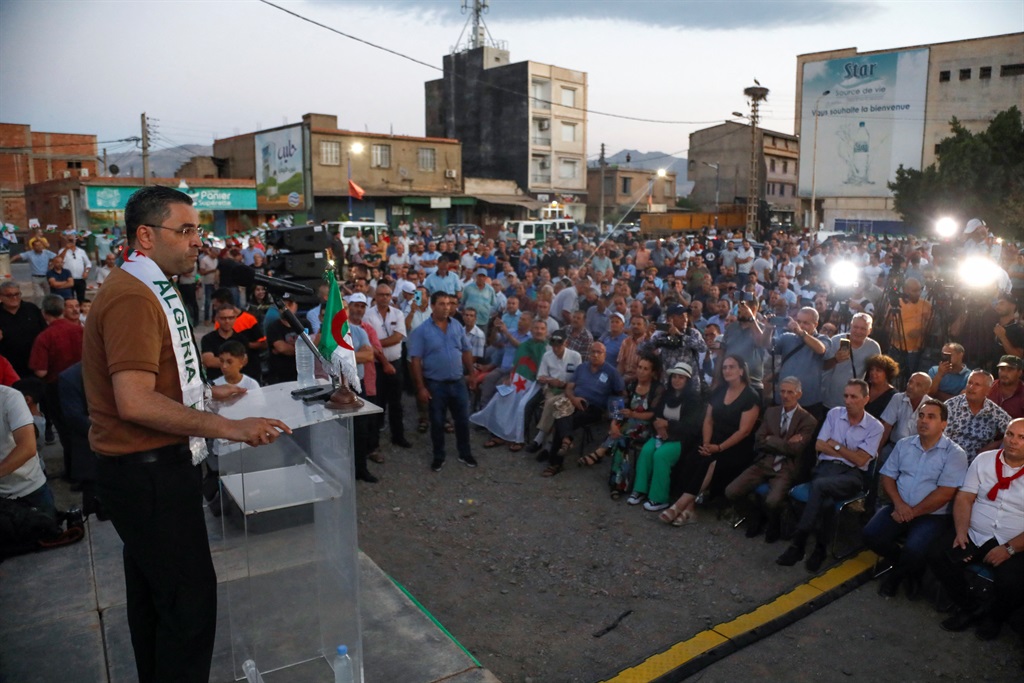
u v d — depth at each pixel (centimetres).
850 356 652
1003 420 543
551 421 740
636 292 1567
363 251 2023
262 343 755
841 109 5519
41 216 3519
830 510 548
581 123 5222
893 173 5381
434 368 717
